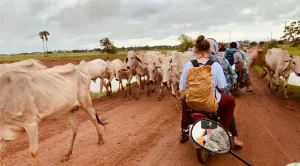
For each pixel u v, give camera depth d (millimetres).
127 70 15711
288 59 12336
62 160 6266
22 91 5117
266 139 7117
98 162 6164
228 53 12727
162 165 5902
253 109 10250
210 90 5090
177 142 7262
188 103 5285
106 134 8094
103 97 15188
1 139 5215
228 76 8367
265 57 14406
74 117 6613
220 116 5730
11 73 5105
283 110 10039
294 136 7277
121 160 6227
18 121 5191
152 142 7316
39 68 8953
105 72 15094
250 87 15703
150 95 14820
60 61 61750
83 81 6766
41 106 5383
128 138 7684
